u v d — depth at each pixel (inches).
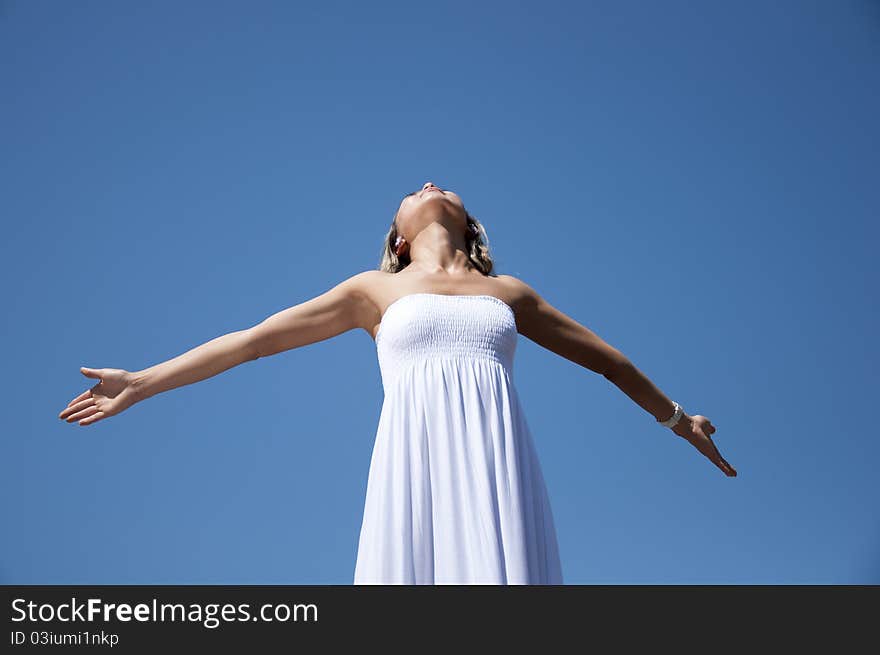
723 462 241.3
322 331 218.5
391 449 193.0
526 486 194.9
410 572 182.5
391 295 212.4
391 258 237.9
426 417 194.7
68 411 204.2
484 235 238.8
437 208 230.8
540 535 193.2
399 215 236.7
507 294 219.1
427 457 191.9
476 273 223.1
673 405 239.0
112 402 205.9
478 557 182.1
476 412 194.9
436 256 223.6
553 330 227.0
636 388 236.5
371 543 187.5
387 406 199.6
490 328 205.3
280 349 218.8
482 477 188.4
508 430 195.6
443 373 198.4
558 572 192.5
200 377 213.5
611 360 232.7
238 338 215.0
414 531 185.9
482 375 199.8
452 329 203.0
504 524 186.1
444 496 187.5
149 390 208.2
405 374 199.9
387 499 189.2
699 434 241.0
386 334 204.4
